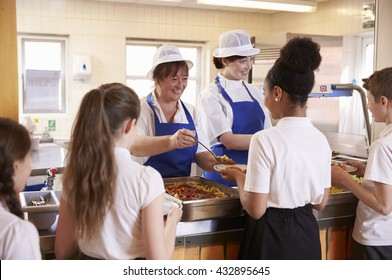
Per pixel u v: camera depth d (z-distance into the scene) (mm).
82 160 1386
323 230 2213
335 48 5195
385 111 1972
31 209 1771
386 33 3139
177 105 2664
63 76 6070
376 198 1917
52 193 2139
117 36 6113
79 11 5895
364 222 2080
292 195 1714
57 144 5129
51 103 6082
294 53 1670
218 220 1984
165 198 1947
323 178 1771
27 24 5699
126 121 1437
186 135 2262
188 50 6754
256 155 1684
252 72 5402
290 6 5020
